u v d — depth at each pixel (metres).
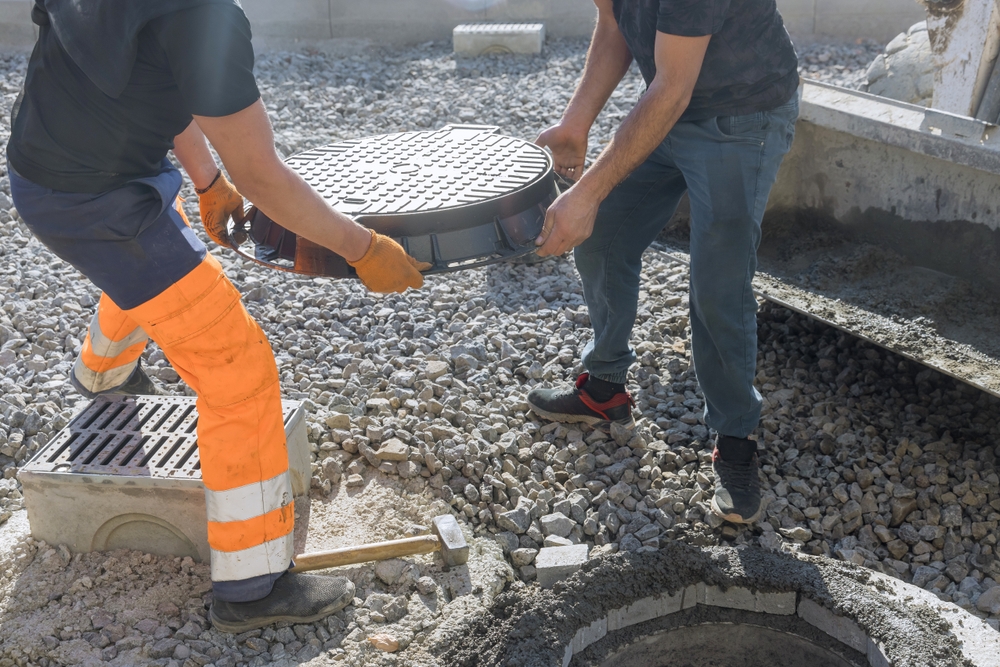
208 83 1.79
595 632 2.38
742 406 2.73
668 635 2.47
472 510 2.83
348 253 1.99
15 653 2.29
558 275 4.37
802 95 3.53
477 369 3.53
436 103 6.53
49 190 2.01
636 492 2.91
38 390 3.37
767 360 3.56
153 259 2.06
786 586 2.38
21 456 3.10
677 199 2.83
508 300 4.12
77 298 4.00
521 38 7.62
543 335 3.78
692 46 2.12
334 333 3.82
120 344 2.73
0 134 5.61
